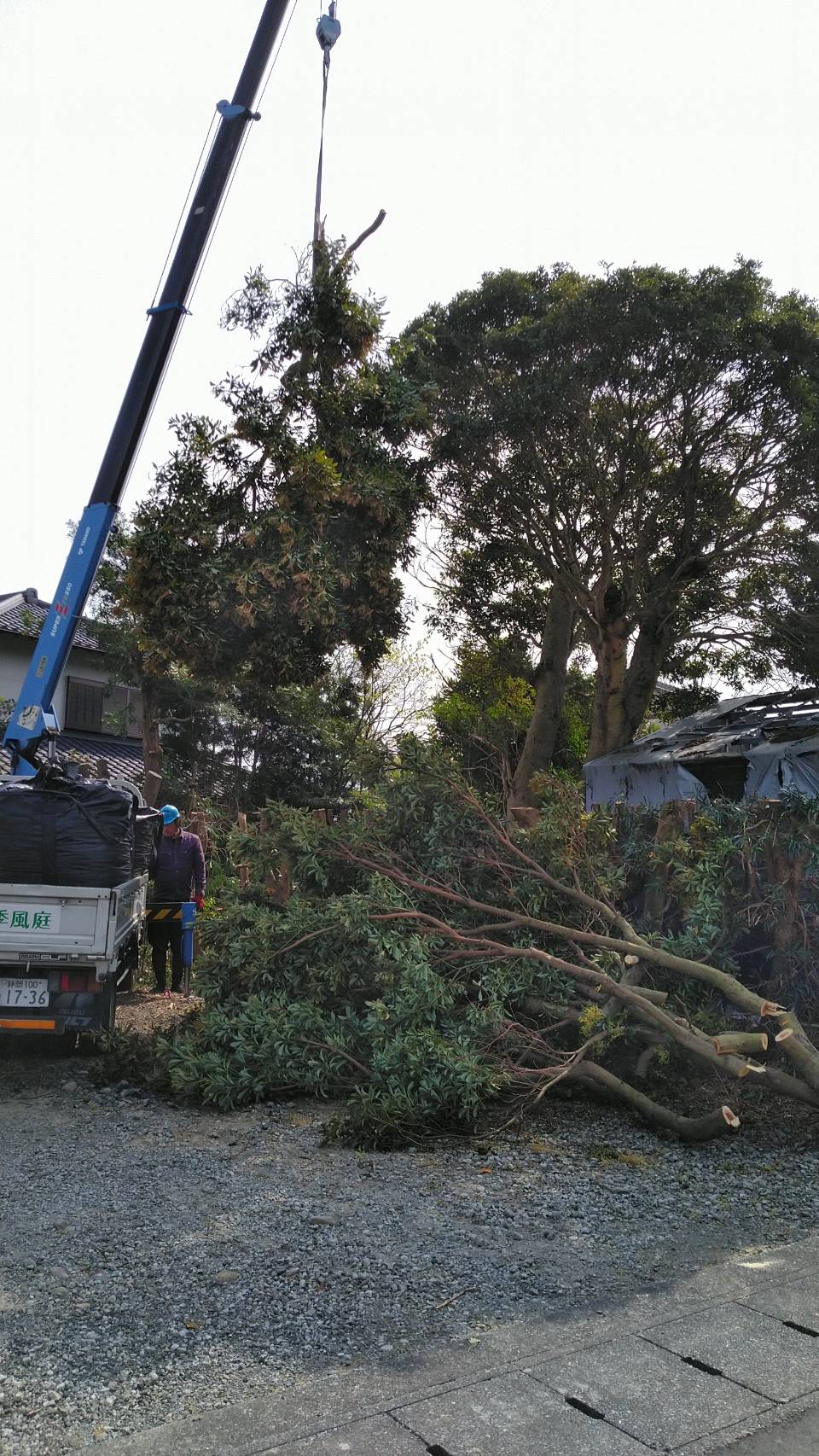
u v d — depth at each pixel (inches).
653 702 853.2
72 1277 149.8
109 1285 146.9
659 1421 109.2
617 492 649.6
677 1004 257.3
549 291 677.3
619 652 720.3
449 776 288.0
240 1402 113.6
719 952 259.8
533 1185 195.9
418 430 473.1
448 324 665.0
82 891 284.2
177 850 412.2
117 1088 270.4
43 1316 137.0
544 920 270.2
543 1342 127.0
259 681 432.1
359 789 309.1
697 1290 142.6
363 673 474.0
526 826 309.4
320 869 291.7
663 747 622.8
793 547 652.7
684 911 270.8
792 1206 184.7
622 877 279.3
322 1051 254.1
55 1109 251.0
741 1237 169.6
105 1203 181.9
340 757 972.6
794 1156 215.2
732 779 570.9
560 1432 107.0
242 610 391.2
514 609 798.5
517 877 276.5
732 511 673.0
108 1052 289.6
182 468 425.1
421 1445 104.7
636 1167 207.5
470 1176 201.3
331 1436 106.0
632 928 270.8
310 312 432.1
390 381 461.1
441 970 259.6
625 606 687.7
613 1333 129.0
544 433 637.9
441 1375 119.0
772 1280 145.6
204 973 282.0
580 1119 240.5
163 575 406.6
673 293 605.0
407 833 292.4
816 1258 154.4
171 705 916.0
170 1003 389.4
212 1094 248.1
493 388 634.8
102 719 999.0
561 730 939.3
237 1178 197.8
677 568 671.8
